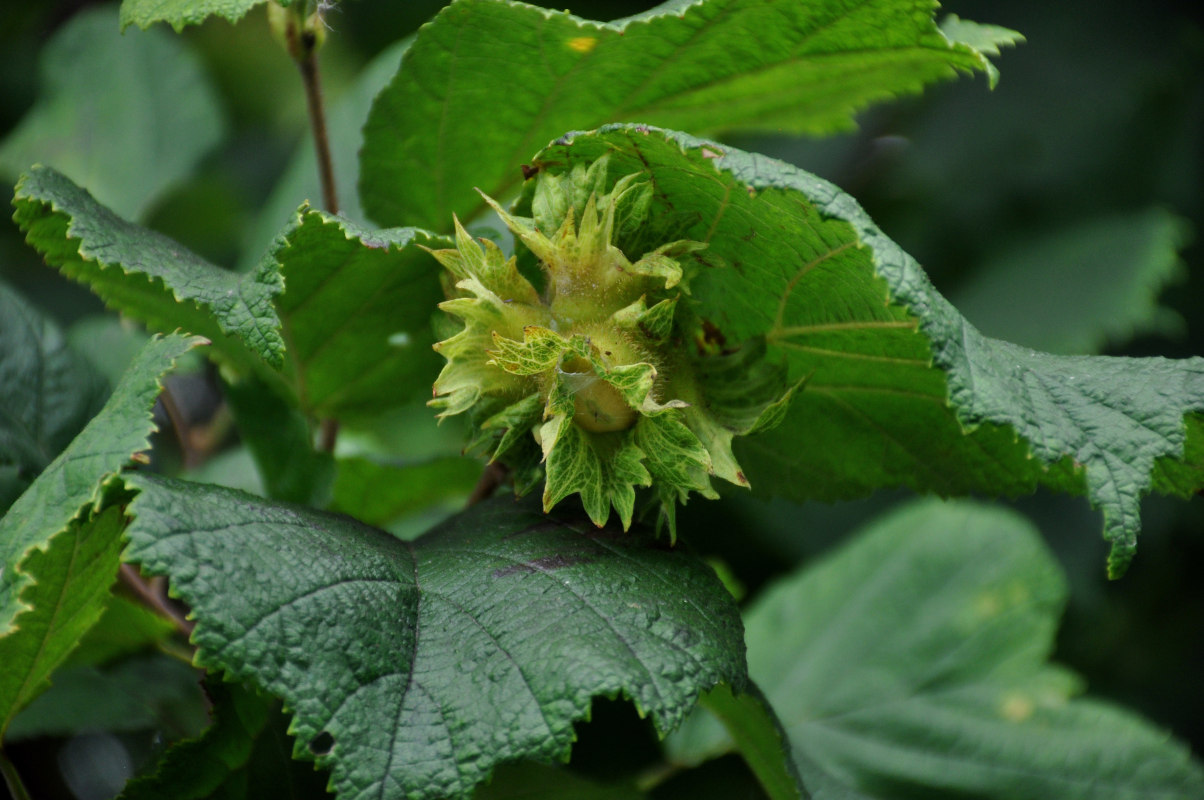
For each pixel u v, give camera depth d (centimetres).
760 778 63
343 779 54
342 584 56
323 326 63
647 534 59
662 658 55
